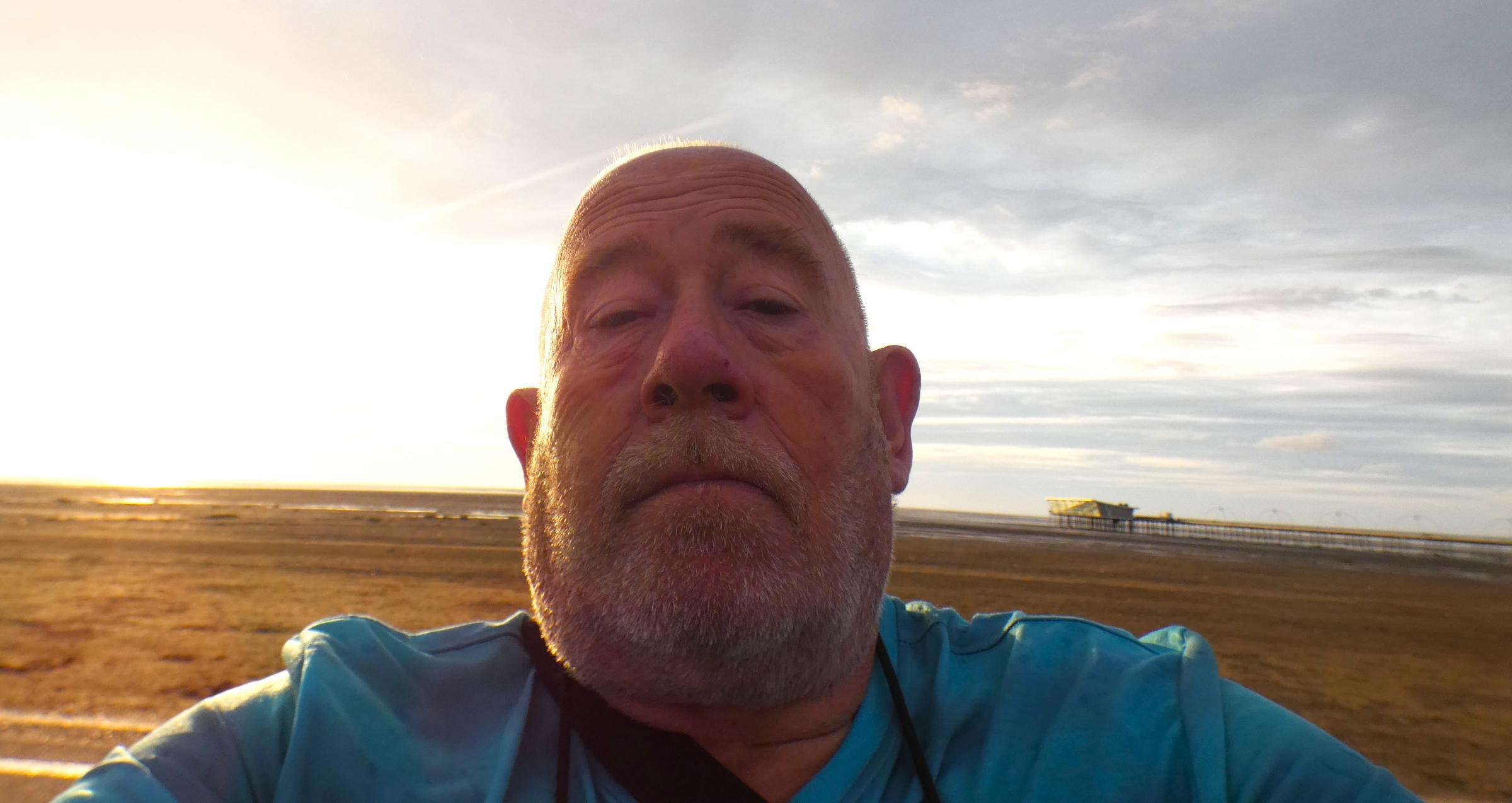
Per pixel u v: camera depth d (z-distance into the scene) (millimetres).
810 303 387
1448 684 2576
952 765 375
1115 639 416
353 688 357
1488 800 1483
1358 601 4902
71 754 1351
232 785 340
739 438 335
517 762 356
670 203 394
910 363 476
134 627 2709
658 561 326
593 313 384
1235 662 2758
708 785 343
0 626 2693
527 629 425
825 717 369
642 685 346
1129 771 350
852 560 358
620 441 350
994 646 427
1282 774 334
